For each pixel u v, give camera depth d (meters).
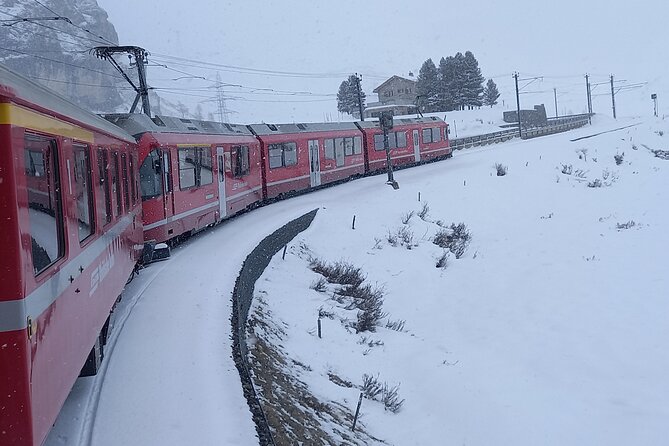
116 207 9.05
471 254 23.50
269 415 8.16
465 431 10.95
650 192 34.22
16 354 4.05
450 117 77.31
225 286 11.54
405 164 35.16
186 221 15.52
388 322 15.98
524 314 17.48
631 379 13.37
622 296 18.84
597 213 30.19
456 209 28.17
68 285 5.45
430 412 11.45
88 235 6.64
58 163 5.31
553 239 25.70
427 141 37.59
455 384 12.73
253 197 21.41
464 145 49.88
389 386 12.14
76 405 7.00
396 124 34.66
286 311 13.58
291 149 24.58
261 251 15.20
